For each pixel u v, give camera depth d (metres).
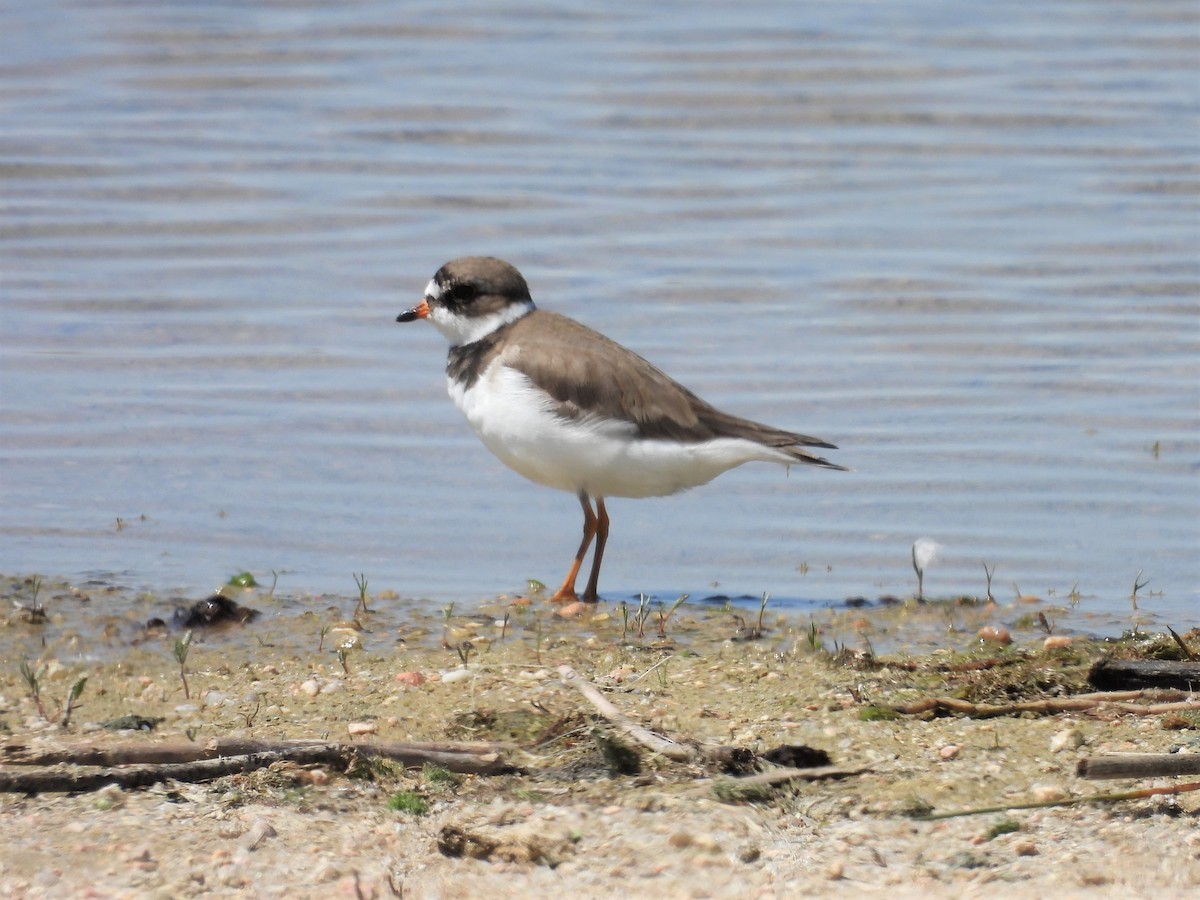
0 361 17.50
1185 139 24.61
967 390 17.00
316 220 21.83
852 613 11.73
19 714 9.23
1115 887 6.94
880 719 8.88
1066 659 10.17
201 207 22.17
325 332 18.56
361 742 8.13
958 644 10.97
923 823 7.58
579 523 14.10
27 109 25.62
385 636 11.02
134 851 7.15
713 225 21.83
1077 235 21.20
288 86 26.95
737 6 31.23
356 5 30.95
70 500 14.16
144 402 16.53
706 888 6.97
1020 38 29.19
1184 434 15.76
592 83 27.12
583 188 23.00
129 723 9.01
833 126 25.56
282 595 12.05
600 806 7.67
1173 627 11.35
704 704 9.26
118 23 29.66
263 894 6.87
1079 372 17.39
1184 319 18.88
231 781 7.86
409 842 7.36
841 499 14.52
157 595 11.96
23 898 6.77
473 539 13.63
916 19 30.22
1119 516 13.98
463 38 29.36
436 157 24.08
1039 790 7.91
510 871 7.11
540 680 9.68
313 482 14.79
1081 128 25.19
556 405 11.75
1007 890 6.93
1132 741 8.50
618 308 19.28
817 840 7.41
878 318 19.03
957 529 13.78
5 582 12.19
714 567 13.07
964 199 22.59
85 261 20.48
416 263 20.56
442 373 17.53
